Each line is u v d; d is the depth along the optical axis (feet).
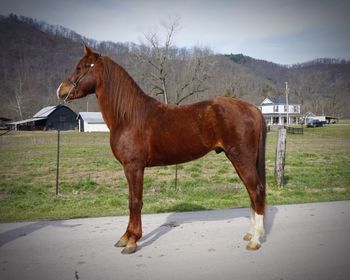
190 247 13.14
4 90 217.56
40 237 14.46
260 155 12.76
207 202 20.84
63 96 13.47
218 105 12.49
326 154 52.54
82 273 10.87
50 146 69.41
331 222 16.06
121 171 36.47
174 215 17.93
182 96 89.40
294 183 27.71
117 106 12.91
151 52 84.64
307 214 17.49
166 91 86.89
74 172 35.83
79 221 16.87
